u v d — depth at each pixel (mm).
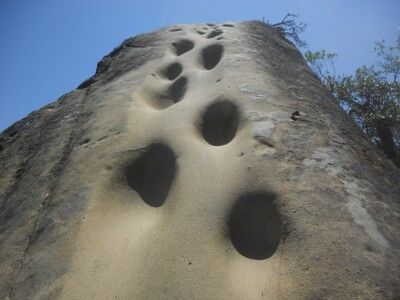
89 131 3773
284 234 2369
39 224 2951
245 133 3125
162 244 2459
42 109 4871
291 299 2047
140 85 4219
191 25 5930
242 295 2139
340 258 2154
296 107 3504
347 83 8742
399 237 2336
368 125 8250
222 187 2697
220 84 3777
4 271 2713
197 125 3418
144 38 5715
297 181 2641
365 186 2705
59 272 2492
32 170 3721
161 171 3180
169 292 2201
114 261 2475
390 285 2039
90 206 2881
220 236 2449
